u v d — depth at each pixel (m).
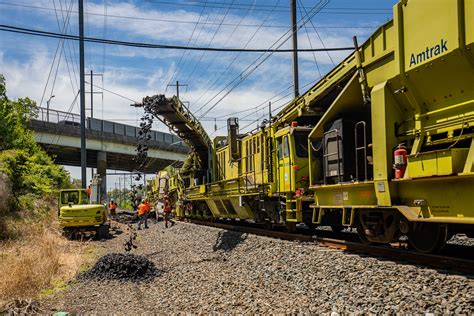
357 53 10.11
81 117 30.22
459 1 7.17
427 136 8.40
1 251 14.86
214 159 24.22
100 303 9.02
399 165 8.53
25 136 32.56
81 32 30.41
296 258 10.75
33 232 19.55
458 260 7.70
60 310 8.51
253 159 18.14
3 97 29.83
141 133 22.22
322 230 15.80
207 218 25.06
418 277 7.34
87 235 23.59
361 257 9.40
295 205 14.41
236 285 9.33
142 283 10.93
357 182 9.98
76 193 24.09
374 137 9.36
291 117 14.91
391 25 9.03
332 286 8.25
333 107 11.11
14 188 24.61
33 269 11.42
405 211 8.45
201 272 11.24
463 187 7.37
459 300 6.19
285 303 7.68
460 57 7.23
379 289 7.40
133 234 22.28
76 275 11.89
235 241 14.95
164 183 34.38
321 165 13.03
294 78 21.53
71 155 51.31
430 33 7.81
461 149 7.37
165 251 15.82
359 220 10.59
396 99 9.09
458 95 7.73
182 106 21.97
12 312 8.22
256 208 17.55
